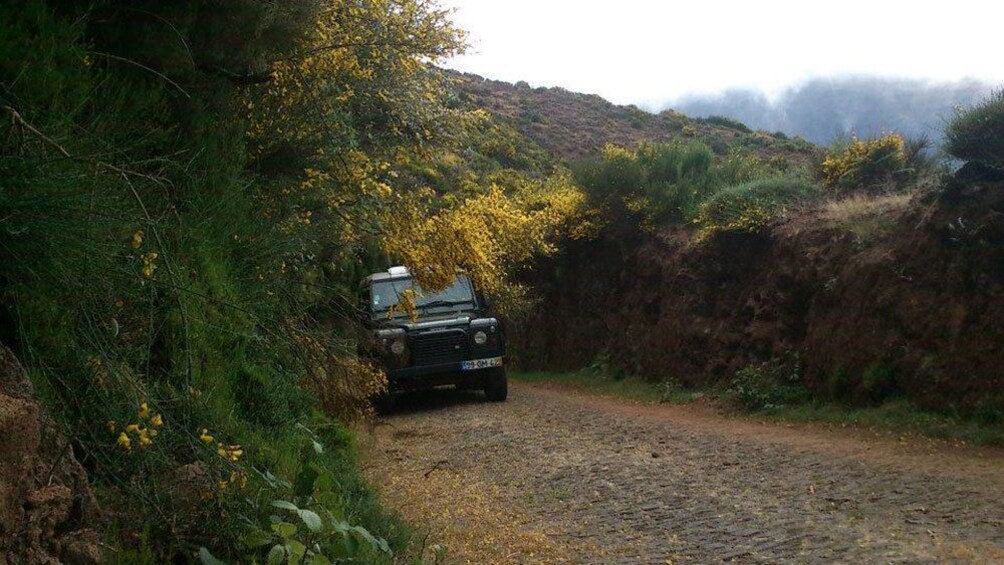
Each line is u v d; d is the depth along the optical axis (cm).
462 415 1376
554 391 1827
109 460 368
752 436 1090
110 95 541
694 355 1599
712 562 554
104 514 359
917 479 768
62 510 315
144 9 628
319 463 615
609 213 2019
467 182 2323
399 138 1054
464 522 698
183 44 618
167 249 493
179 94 659
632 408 1470
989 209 1102
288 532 400
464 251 989
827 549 561
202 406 446
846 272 1282
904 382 1132
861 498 702
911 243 1199
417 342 1485
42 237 370
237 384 575
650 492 772
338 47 902
